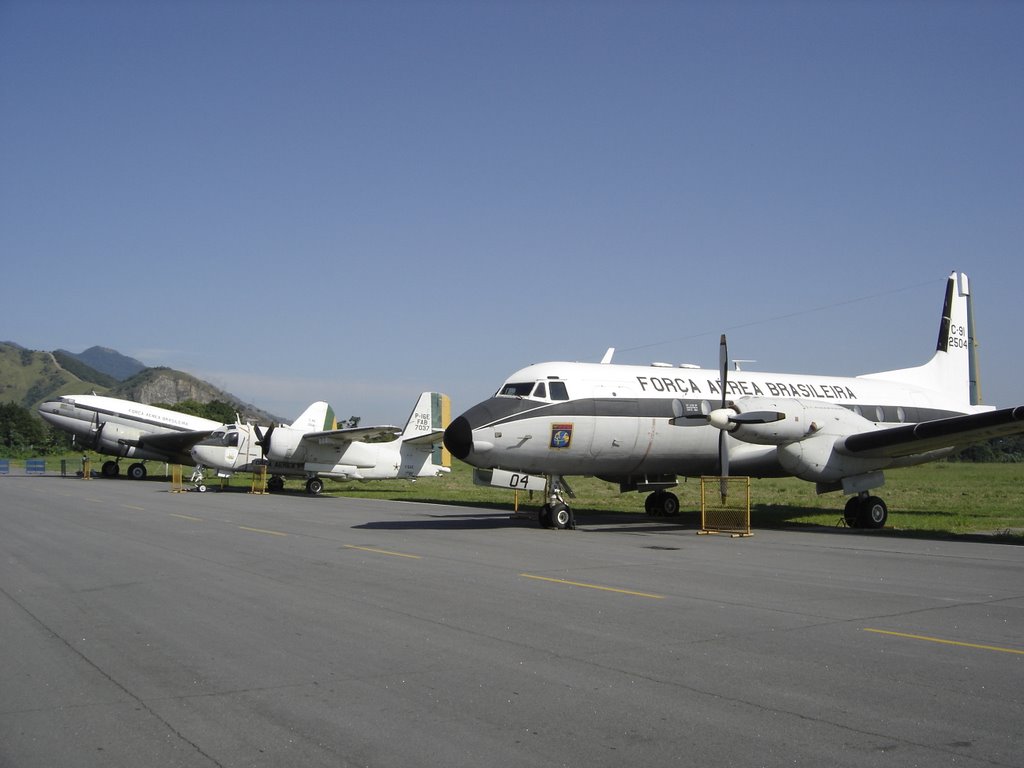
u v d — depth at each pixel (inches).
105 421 1800.0
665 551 605.0
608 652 293.6
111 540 644.1
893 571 502.6
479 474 834.2
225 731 213.0
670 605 381.4
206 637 315.3
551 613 361.1
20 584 436.5
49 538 656.4
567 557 558.9
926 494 1480.1
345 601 387.9
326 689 248.8
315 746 202.4
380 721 220.5
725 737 209.2
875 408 1002.1
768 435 779.4
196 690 247.8
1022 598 406.6
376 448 1605.6
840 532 792.9
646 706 233.3
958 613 366.6
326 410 1686.8
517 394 796.6
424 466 1670.8
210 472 2228.1
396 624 337.7
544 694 244.2
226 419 4933.6
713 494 1444.4
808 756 196.4
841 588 434.0
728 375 922.7
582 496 1475.1
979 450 3892.7
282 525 794.2
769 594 413.7
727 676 263.7
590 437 798.5
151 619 347.6
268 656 287.1
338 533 717.9
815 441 794.8
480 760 193.8
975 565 534.0
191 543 627.8
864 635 321.7
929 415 1047.0
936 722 220.4
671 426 835.4
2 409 4849.9
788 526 870.4
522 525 832.3
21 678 260.7
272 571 483.2
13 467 3004.4
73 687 251.0
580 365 834.8
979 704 235.6
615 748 201.8
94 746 202.5
